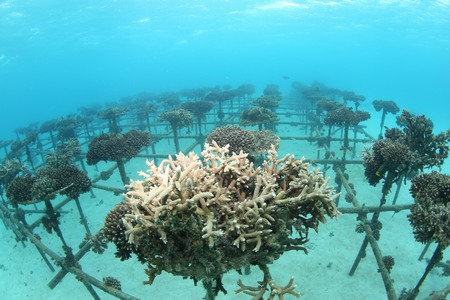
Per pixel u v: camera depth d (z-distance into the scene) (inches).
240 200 197.9
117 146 514.3
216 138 388.5
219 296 429.1
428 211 262.2
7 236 668.7
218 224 180.5
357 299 419.2
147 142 583.5
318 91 1246.3
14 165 569.6
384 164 367.2
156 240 177.2
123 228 224.2
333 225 571.8
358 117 647.1
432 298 289.0
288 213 200.7
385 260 398.3
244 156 212.4
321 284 445.1
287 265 479.8
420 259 481.1
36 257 579.2
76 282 499.2
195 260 177.2
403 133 424.5
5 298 494.0
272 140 452.1
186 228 165.6
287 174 213.2
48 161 617.3
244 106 1451.8
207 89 1625.2
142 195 172.9
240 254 185.6
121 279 486.3
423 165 376.2
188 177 174.9
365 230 413.7
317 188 193.9
